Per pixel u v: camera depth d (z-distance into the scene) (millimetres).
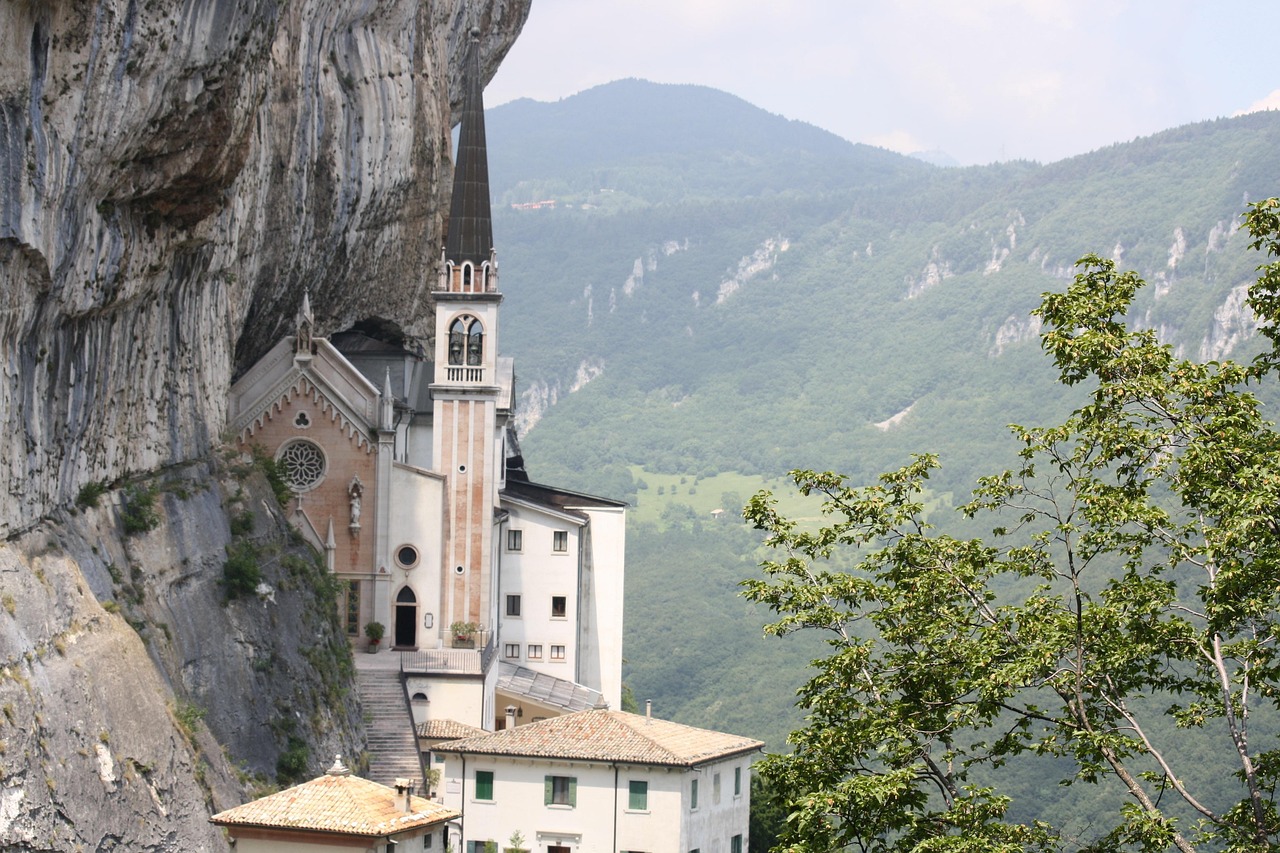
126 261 62344
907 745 39000
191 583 72375
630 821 78125
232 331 84875
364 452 99188
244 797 66750
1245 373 39094
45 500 60094
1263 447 38250
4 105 50875
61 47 52656
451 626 99875
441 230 109938
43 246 54219
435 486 100000
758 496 43062
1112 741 37156
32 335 57125
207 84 60906
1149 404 39125
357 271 101438
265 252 87375
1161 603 38469
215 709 70125
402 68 99562
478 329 102062
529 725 81938
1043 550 41281
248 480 83938
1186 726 39344
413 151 102375
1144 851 36375
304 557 86938
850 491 42562
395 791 59500
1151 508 38438
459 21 113062
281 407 98562
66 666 55750
